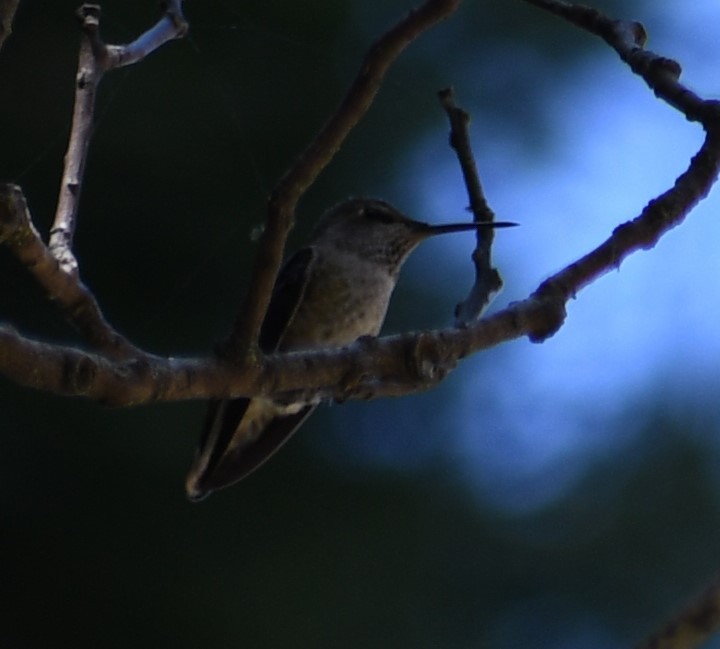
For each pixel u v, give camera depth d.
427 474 11.24
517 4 11.67
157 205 10.84
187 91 10.91
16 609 10.35
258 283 4.71
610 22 5.95
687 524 11.36
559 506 11.38
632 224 5.42
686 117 5.65
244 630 10.47
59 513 10.45
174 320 10.80
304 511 10.89
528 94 11.66
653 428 11.66
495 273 6.50
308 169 4.53
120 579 10.41
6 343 4.23
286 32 11.09
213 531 10.59
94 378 4.43
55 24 10.62
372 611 10.81
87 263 10.70
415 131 11.52
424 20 4.52
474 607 11.02
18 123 10.59
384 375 5.16
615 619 11.08
